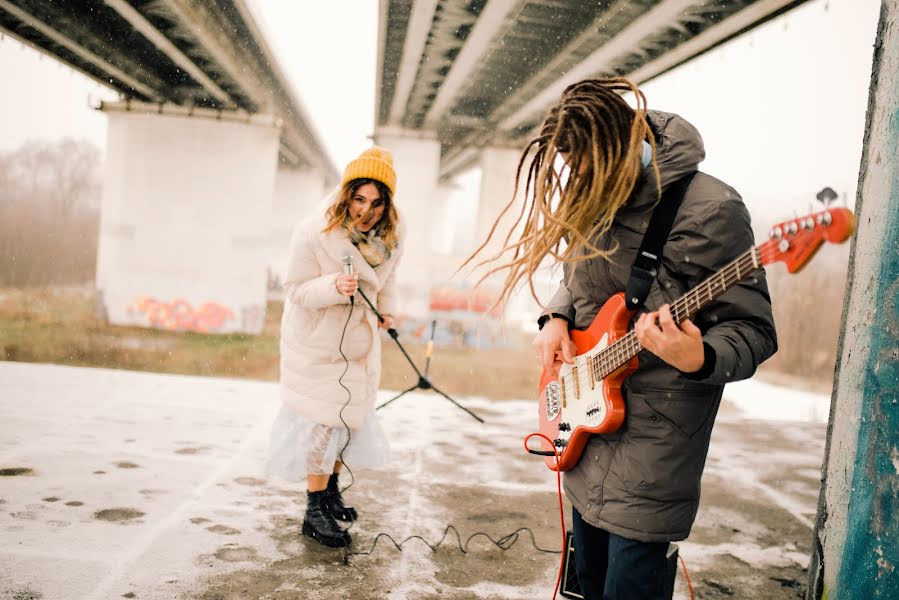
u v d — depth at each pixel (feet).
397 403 21.50
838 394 6.55
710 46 39.11
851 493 6.22
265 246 68.80
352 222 9.69
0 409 16.57
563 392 6.54
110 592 8.28
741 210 5.44
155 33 47.32
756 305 5.19
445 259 74.49
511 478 14.24
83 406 17.70
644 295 5.63
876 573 5.82
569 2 37.63
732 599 9.38
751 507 13.43
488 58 51.55
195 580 8.73
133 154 67.77
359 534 10.65
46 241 91.97
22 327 53.47
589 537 6.40
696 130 5.68
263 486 12.60
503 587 9.20
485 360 50.11
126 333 57.36
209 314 66.85
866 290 6.15
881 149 6.06
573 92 5.45
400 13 43.78
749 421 22.94
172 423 16.69
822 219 3.94
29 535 9.67
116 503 11.17
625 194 5.20
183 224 68.08
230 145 68.74
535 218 5.37
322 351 9.66
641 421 5.75
